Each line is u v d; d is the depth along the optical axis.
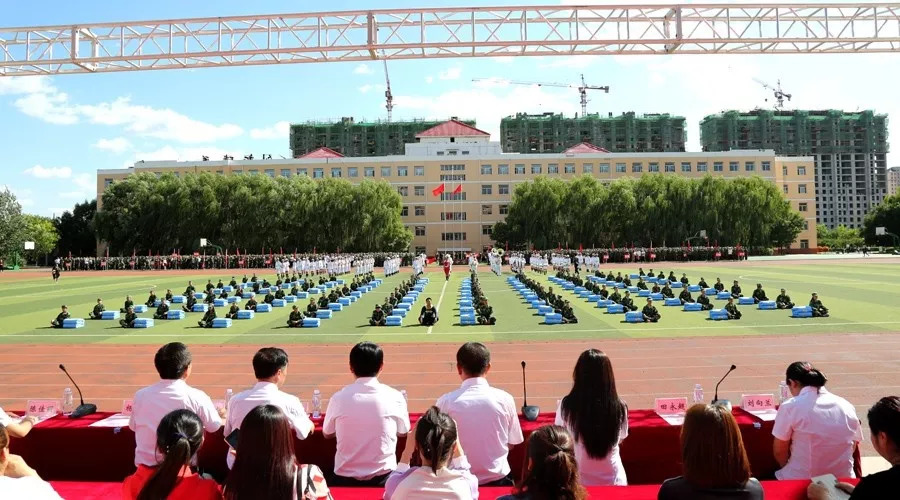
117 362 19.91
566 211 97.88
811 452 6.66
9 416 9.00
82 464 8.37
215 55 23.19
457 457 5.53
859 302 32.75
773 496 5.80
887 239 118.19
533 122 186.00
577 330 26.03
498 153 117.12
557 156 114.56
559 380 16.84
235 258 84.50
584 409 6.29
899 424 4.41
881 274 52.06
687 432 4.71
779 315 28.97
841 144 189.62
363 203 96.06
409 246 111.31
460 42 22.97
